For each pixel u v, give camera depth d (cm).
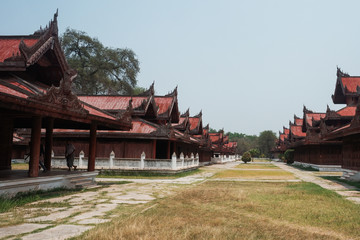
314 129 4319
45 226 698
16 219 767
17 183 1104
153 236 622
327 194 1360
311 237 659
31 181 1177
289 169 4128
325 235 677
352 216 886
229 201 1137
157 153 3447
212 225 749
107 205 1005
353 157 2245
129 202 1079
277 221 817
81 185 1508
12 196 1090
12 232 641
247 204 1063
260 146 13375
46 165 1608
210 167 4509
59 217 802
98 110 1708
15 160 4250
